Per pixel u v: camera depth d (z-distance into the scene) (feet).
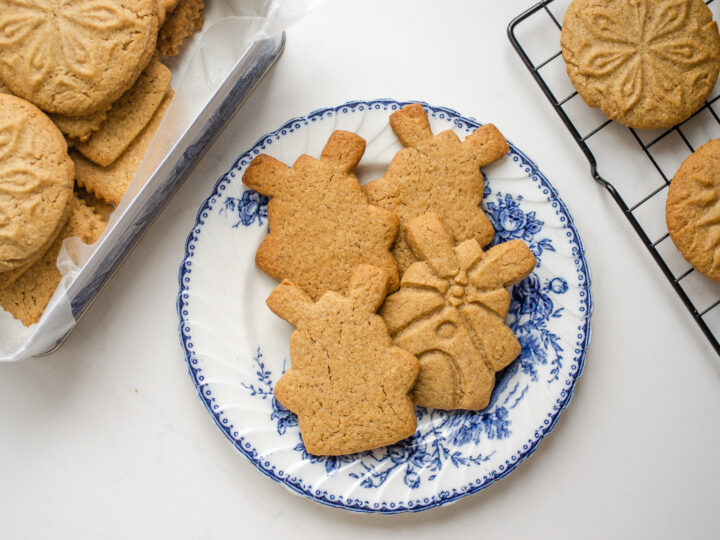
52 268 1.35
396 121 1.39
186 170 1.41
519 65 1.46
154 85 1.34
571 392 1.37
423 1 1.47
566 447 1.43
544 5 1.41
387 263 1.37
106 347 1.43
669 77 1.38
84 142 1.33
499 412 1.38
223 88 1.30
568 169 1.45
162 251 1.43
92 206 1.38
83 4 1.28
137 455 1.43
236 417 1.37
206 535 1.43
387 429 1.33
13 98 1.29
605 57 1.38
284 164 1.38
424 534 1.42
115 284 1.43
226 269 1.40
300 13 1.33
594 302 1.44
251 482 1.43
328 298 1.34
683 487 1.42
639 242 1.44
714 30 1.39
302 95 1.45
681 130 1.43
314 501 1.39
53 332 1.32
